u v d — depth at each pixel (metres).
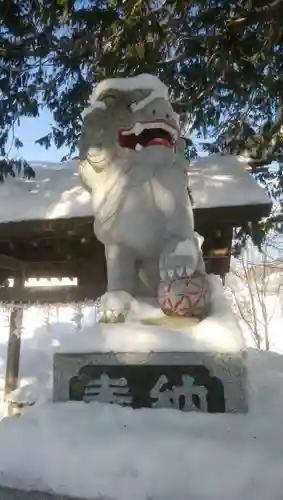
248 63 4.26
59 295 5.38
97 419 2.52
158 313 3.01
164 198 3.12
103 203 3.21
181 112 5.14
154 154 3.19
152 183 3.14
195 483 1.95
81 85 4.78
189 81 4.59
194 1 3.93
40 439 2.36
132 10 3.93
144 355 2.78
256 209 4.29
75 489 2.05
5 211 4.57
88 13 4.00
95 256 5.33
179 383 2.77
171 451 2.13
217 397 2.72
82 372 2.87
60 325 8.62
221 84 4.66
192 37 4.28
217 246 5.18
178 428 2.40
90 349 2.85
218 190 4.44
